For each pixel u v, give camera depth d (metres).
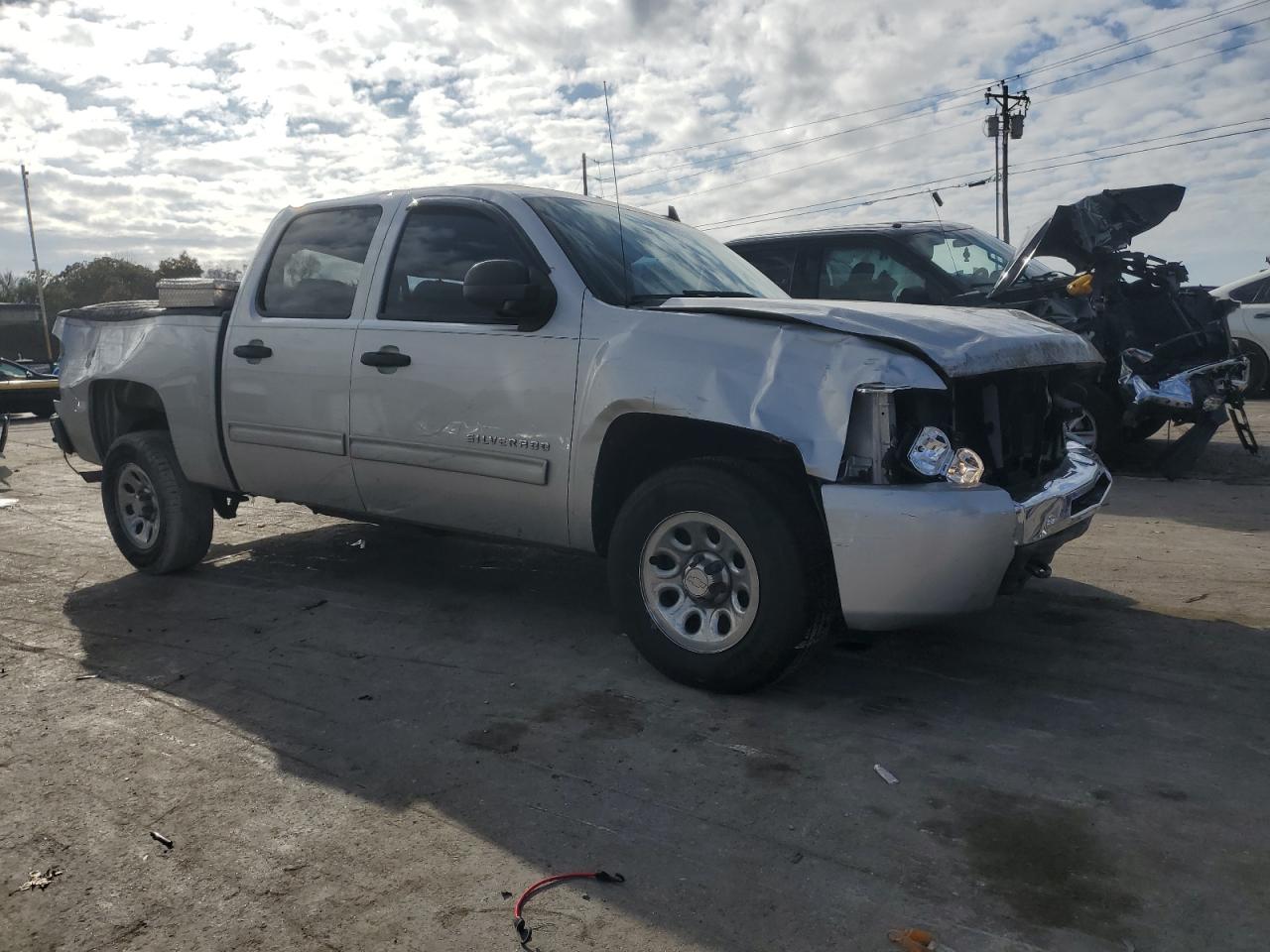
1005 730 3.50
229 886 2.69
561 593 5.33
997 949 2.34
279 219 5.39
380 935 2.47
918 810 2.97
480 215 4.54
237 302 5.34
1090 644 4.34
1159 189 8.34
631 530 3.95
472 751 3.45
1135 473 9.02
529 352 4.17
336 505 5.05
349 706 3.87
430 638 4.64
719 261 5.03
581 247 4.31
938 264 8.12
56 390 20.67
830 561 3.63
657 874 2.69
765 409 3.54
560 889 2.63
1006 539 3.45
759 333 3.67
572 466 4.07
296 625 4.87
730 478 3.67
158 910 2.59
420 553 6.28
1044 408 4.05
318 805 3.10
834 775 3.20
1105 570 5.55
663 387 3.74
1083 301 8.40
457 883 2.67
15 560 6.41
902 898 2.54
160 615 5.09
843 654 4.28
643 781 3.19
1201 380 8.59
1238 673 3.95
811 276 8.57
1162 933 2.38
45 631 4.87
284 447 5.07
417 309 4.64
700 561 3.84
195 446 5.46
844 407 3.43
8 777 3.33
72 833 2.97
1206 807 2.94
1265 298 13.44
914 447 3.45
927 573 3.38
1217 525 6.80
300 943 2.45
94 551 6.62
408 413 4.56
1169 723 3.52
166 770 3.37
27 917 2.58
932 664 4.14
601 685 4.00
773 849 2.79
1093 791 3.05
